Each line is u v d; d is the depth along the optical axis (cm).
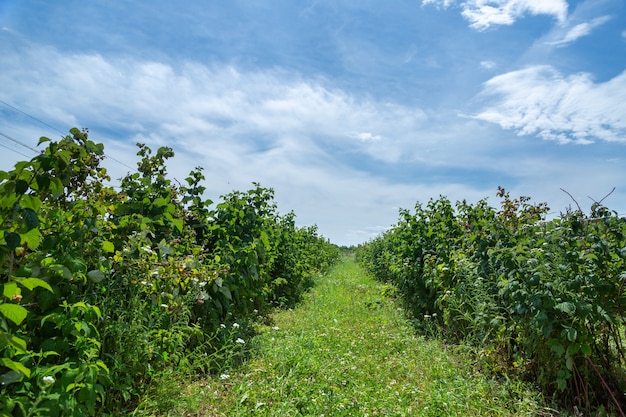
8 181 270
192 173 722
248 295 715
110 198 474
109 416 323
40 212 345
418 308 818
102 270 372
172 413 367
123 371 359
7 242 249
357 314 833
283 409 373
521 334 472
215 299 575
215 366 489
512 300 482
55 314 294
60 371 285
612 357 439
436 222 873
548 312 418
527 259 442
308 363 482
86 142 399
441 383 454
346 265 2666
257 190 812
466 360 509
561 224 504
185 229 655
